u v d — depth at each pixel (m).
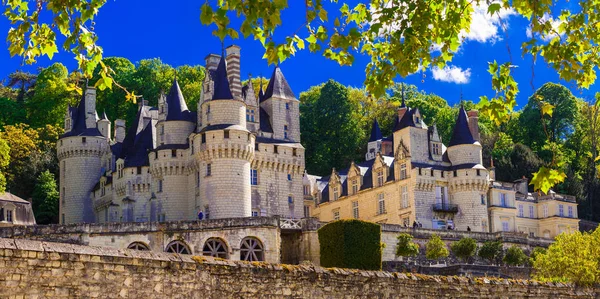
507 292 36.47
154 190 80.12
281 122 84.38
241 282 28.52
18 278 23.69
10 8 19.72
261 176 80.25
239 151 74.06
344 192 96.94
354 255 55.91
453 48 21.14
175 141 80.25
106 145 93.69
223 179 73.38
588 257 52.34
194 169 77.81
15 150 109.69
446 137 130.38
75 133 92.88
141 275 26.16
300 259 65.50
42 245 24.53
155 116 94.00
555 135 128.38
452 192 88.38
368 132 131.25
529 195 100.88
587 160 121.50
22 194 107.12
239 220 60.81
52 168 112.38
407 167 87.00
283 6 17.81
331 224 57.31
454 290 34.44
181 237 57.84
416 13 20.58
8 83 143.38
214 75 80.06
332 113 124.38
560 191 113.50
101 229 54.69
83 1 19.52
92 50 19.72
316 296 30.23
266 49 19.34
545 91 130.12
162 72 138.75
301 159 83.62
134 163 82.88
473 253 74.06
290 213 81.56
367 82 21.77
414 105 135.00
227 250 59.72
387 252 70.75
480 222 87.31
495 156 118.94
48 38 19.73
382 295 32.16
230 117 75.50
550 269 52.78
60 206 93.19
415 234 73.50
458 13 20.64
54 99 128.38
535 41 20.44
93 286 25.06
